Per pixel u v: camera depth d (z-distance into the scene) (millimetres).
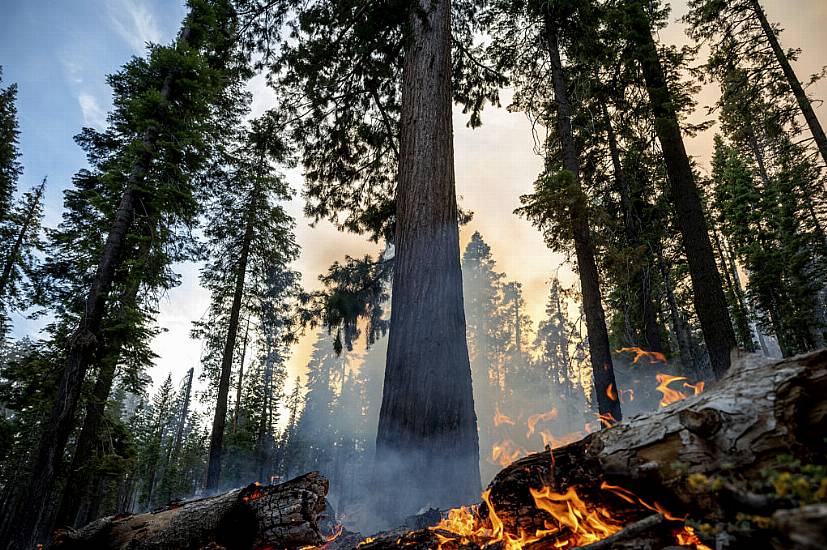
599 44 9922
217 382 22391
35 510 6984
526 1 9820
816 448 1657
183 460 36469
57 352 10508
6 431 14422
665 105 8594
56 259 12789
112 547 3576
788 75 10367
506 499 2535
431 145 5684
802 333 17500
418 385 4395
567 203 8102
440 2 6695
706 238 7859
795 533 1056
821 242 17781
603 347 7898
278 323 18719
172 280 12305
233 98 14078
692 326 19609
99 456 11477
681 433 1920
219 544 3246
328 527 3766
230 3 8594
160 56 9359
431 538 2637
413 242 5168
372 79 8617
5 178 19141
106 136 13102
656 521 1877
